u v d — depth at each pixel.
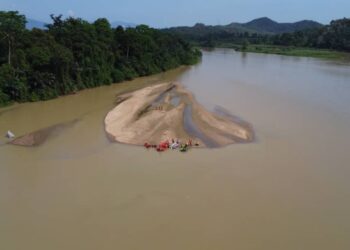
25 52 59.41
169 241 24.08
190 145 39.69
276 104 59.78
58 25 72.69
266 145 40.59
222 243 23.95
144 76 92.19
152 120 47.19
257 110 55.44
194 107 54.38
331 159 37.16
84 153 37.75
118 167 34.50
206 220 26.36
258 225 25.94
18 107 55.53
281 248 23.64
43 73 60.53
